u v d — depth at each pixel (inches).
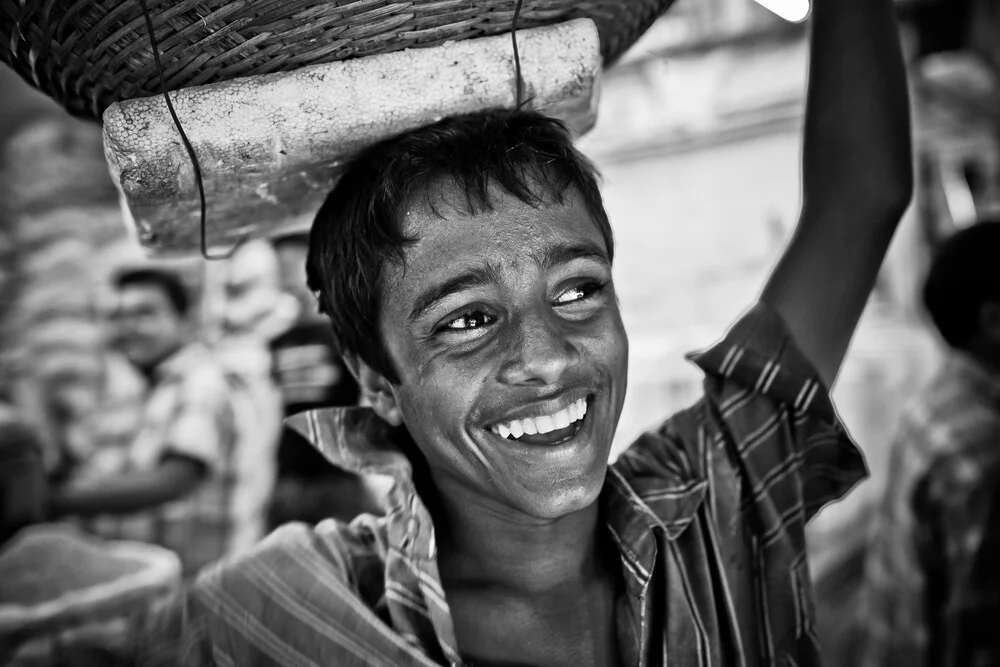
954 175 161.5
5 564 66.1
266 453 101.5
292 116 37.6
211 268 120.1
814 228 49.9
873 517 139.9
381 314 41.1
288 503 97.7
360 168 40.9
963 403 86.4
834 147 50.2
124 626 60.7
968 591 81.3
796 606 46.1
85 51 35.2
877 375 160.7
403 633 41.0
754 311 48.4
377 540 45.4
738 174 173.8
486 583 43.6
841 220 49.4
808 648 46.3
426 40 38.4
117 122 36.1
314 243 45.1
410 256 39.5
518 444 39.8
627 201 181.2
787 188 170.7
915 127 160.7
